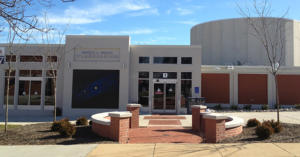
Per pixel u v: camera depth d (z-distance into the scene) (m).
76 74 16.52
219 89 21.22
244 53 31.27
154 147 6.41
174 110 17.50
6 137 7.99
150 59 17.80
